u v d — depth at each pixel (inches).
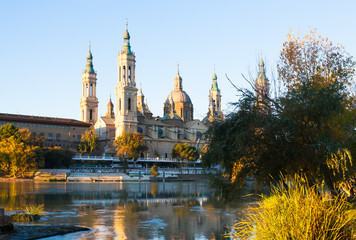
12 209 1798.7
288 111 840.9
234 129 895.7
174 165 6875.0
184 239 1204.5
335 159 801.6
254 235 560.7
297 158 821.2
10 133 5290.4
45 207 1966.0
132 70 7504.9
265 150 827.4
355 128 923.4
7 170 4906.5
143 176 5442.9
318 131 833.5
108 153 6806.1
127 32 7642.7
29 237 1124.5
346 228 514.6
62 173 4921.3
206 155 936.3
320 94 856.3
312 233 493.4
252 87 916.6
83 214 1724.9
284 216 518.6
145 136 7608.3
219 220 1576.0
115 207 2016.5
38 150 5167.3
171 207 2031.3
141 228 1384.1
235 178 911.7
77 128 7342.5
